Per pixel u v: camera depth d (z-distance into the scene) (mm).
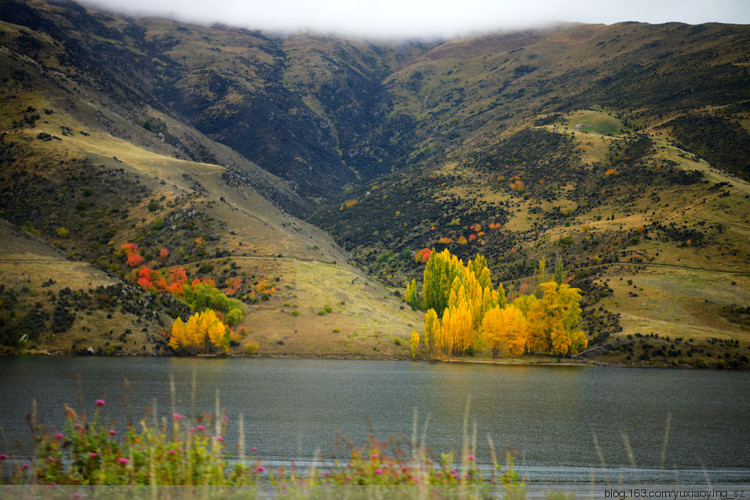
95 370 81062
